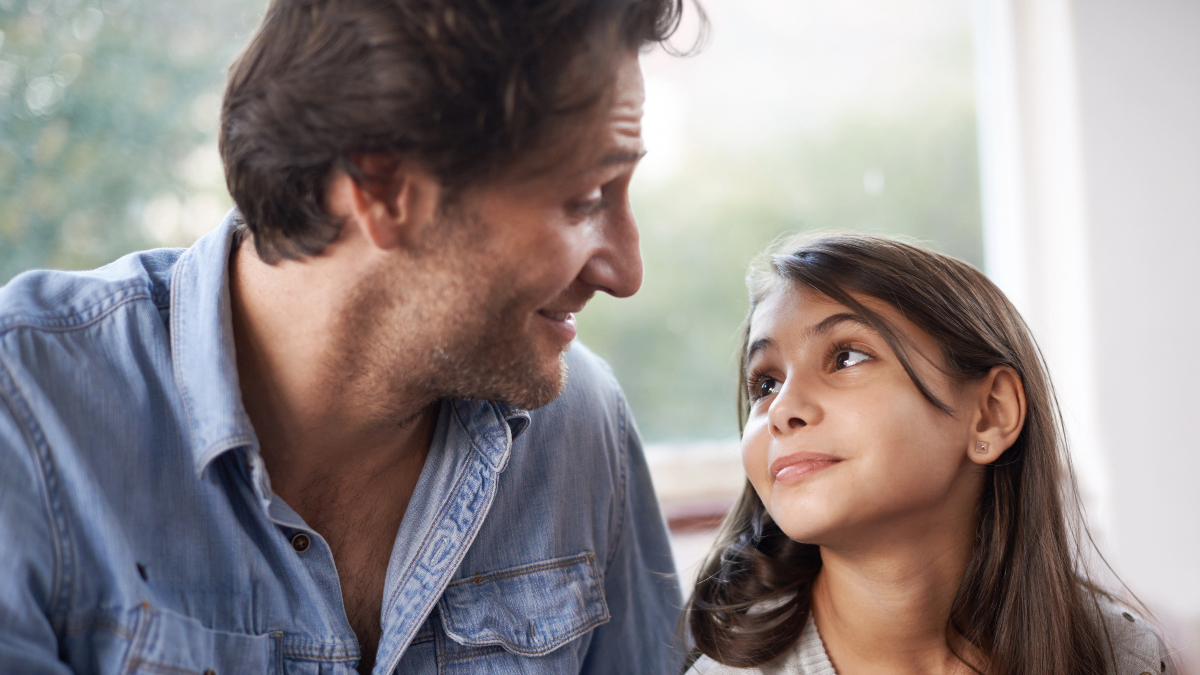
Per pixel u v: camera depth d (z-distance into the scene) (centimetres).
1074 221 146
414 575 78
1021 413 83
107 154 127
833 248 86
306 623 74
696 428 157
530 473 88
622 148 68
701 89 151
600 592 90
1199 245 144
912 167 159
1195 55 141
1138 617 93
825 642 86
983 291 88
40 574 63
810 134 156
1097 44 142
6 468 62
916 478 77
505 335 70
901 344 78
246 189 68
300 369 71
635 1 66
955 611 84
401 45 61
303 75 64
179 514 70
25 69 122
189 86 131
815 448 77
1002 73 154
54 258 125
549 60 62
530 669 83
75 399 67
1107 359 145
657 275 153
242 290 73
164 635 66
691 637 97
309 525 79
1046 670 83
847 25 155
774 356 84
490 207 65
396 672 79
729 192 154
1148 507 145
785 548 94
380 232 65
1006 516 85
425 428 83
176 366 71
